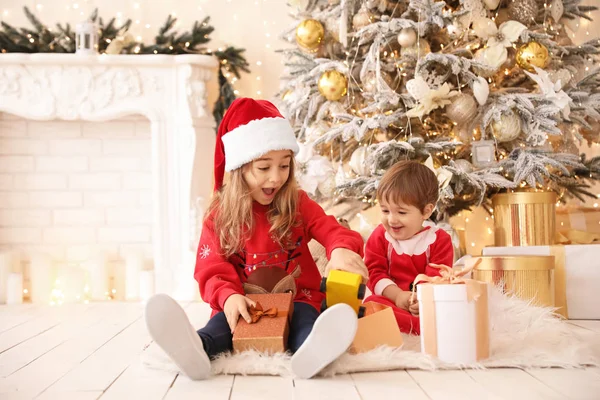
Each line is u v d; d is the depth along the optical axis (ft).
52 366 6.09
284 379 5.29
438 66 9.52
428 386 5.02
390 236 7.43
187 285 12.21
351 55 10.36
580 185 10.14
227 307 5.85
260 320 5.74
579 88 9.75
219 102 12.84
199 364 5.24
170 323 5.11
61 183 12.98
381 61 9.93
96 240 13.01
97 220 13.01
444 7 9.88
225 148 6.59
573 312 8.68
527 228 9.09
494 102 9.27
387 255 7.41
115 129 13.01
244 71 13.12
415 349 6.18
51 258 12.42
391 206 7.19
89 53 12.32
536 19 10.23
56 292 12.26
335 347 5.11
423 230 7.43
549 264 8.25
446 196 8.79
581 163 9.68
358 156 9.48
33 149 12.95
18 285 11.93
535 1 10.04
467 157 9.82
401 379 5.25
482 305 5.66
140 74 12.50
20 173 12.95
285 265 6.63
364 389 4.96
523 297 8.17
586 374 5.34
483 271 8.32
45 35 12.57
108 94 12.45
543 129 9.11
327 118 10.55
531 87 10.19
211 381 5.29
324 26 10.53
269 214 6.66
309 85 10.46
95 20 12.73
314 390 4.96
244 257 6.61
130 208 13.01
